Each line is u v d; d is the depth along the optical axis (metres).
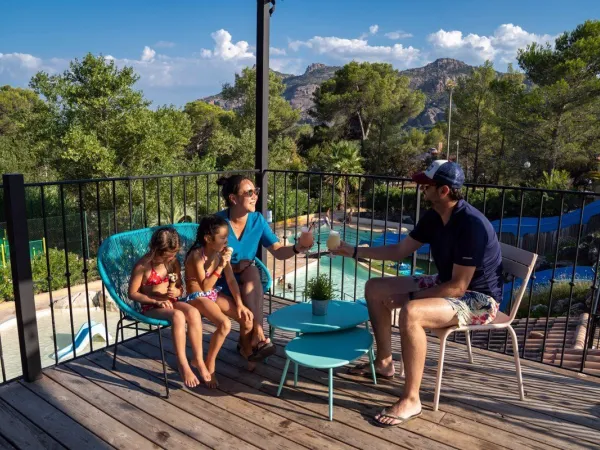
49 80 18.59
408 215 22.81
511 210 18.67
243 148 30.50
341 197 25.33
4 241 11.22
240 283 2.83
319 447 2.08
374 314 2.62
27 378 2.65
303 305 2.88
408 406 2.27
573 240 15.48
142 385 2.64
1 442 2.12
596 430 2.23
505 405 2.44
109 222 14.24
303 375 2.74
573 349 5.05
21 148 25.27
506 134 23.72
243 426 2.24
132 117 18.78
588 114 21.28
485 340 6.12
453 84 30.30
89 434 2.18
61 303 9.38
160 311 2.54
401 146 32.84
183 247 3.12
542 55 21.84
